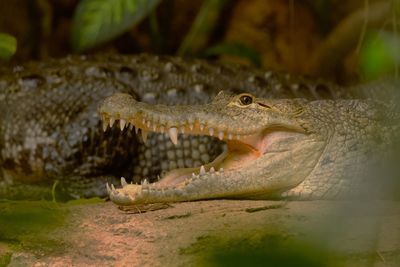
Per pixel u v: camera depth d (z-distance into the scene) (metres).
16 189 12.46
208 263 4.97
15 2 17.41
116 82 12.63
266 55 18.47
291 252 4.91
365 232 7.33
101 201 10.78
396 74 7.63
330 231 6.16
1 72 13.38
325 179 9.34
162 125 9.01
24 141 12.22
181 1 18.83
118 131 12.05
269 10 18.52
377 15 16.11
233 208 8.40
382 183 9.51
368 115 9.65
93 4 12.74
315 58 17.72
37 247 7.75
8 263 7.57
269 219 7.74
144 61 13.44
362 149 9.47
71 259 7.51
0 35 11.73
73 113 12.17
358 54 10.43
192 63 13.58
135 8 12.69
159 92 12.77
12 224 8.03
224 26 18.84
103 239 7.79
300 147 9.16
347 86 14.84
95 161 12.05
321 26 18.39
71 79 12.66
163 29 17.95
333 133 9.37
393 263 6.76
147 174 12.56
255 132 9.10
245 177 8.90
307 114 9.32
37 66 13.37
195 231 7.63
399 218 7.94
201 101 12.77
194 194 8.68
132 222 8.15
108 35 12.81
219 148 12.48
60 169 12.10
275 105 9.15
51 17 18.03
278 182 9.09
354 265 6.73
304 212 8.00
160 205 8.73
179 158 12.52
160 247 7.42
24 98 12.52
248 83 13.24
